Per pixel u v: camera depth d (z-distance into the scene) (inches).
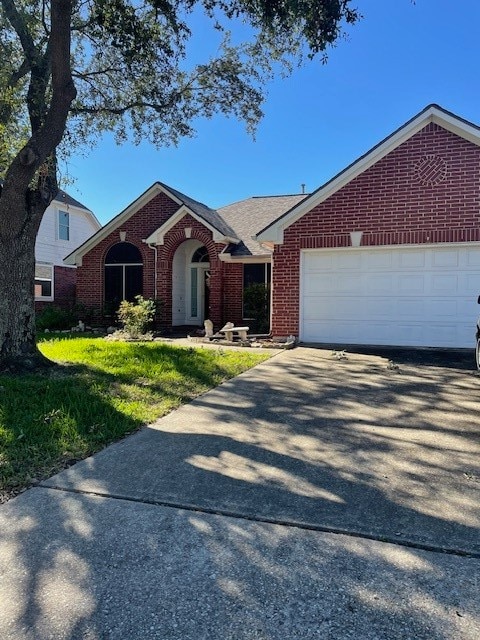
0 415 198.8
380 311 434.3
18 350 289.1
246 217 728.3
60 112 282.2
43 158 281.6
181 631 81.0
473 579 94.3
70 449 170.2
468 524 116.4
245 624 82.3
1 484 142.5
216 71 375.6
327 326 451.8
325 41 272.7
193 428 197.5
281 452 168.6
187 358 351.3
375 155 419.5
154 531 114.7
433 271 416.5
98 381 267.0
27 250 293.4
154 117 403.2
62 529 116.0
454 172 398.9
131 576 96.5
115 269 693.3
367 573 96.3
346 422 205.0
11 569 99.3
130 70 368.2
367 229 427.8
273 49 352.2
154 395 248.7
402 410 223.3
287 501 130.0
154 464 157.8
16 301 288.7
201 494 135.0
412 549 105.7
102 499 132.7
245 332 489.4
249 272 631.2
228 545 108.0
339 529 114.7
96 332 614.5
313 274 454.6
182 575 96.7
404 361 354.0
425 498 131.3
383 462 158.7
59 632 80.7
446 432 190.4
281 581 94.1
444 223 403.2
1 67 315.9
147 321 549.3
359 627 80.9
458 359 360.2
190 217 618.8
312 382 284.7
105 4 311.3
